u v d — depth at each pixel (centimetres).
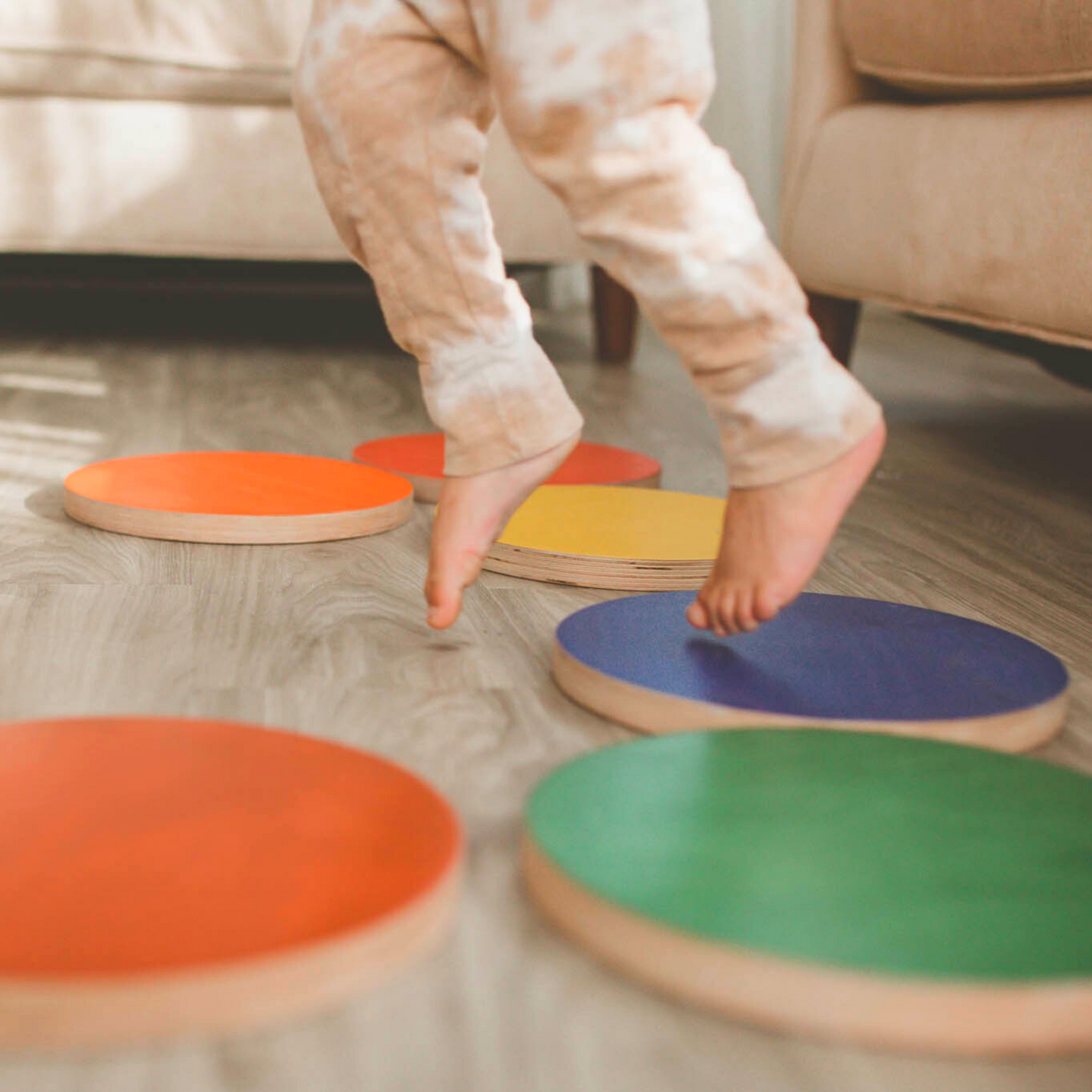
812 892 49
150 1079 40
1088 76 122
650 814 55
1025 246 129
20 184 209
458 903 52
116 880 48
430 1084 41
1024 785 59
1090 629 96
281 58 209
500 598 96
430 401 84
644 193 68
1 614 86
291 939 44
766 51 286
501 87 67
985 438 173
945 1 142
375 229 80
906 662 78
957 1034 43
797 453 72
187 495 113
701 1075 42
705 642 80
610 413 182
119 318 267
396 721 71
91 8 203
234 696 74
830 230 174
